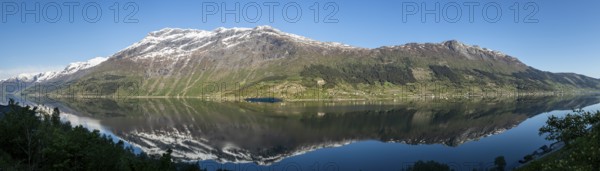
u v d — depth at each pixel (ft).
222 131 581.94
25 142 160.15
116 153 157.58
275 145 461.37
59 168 144.56
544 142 414.82
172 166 194.39
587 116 124.16
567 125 128.57
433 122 646.74
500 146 404.57
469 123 622.54
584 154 98.53
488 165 323.16
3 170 138.41
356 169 326.03
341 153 396.78
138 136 542.16
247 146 458.09
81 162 147.84
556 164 108.27
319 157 379.76
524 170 164.04
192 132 575.79
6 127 161.27
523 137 456.86
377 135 519.19
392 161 351.67
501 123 610.24
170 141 500.74
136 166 161.79
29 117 164.76
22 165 151.33
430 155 372.99
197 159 388.98
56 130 160.66
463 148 403.75
